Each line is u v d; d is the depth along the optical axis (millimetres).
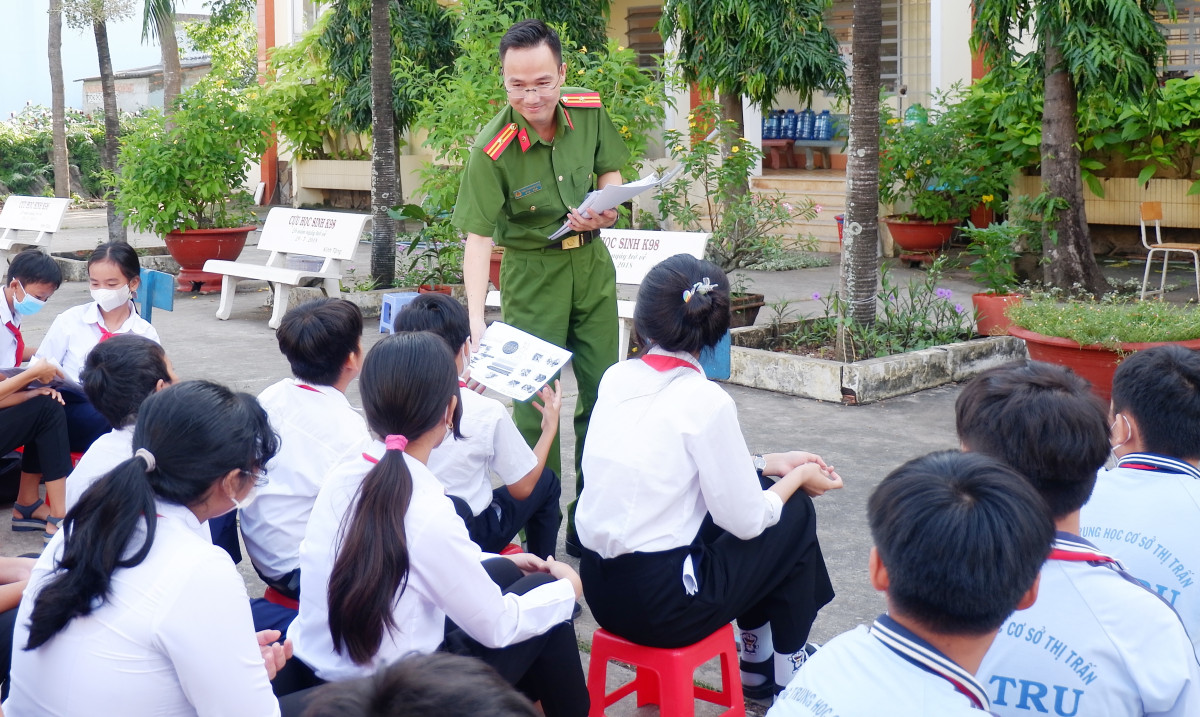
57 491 4445
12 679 2070
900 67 14188
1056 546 1915
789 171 14727
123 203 10945
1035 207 9477
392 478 2242
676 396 2738
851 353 6785
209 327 9086
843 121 13102
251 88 17766
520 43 3760
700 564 2748
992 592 1530
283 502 2975
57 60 17734
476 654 2510
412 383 2316
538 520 3762
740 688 2918
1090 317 5695
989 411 2090
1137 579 2010
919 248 11617
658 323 2771
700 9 11688
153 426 2088
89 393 3221
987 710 1562
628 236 7609
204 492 2107
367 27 15680
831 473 3119
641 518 2686
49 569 2090
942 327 7543
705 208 13281
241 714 2008
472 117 8680
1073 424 1999
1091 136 10930
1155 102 9383
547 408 3521
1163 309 5820
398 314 3455
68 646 1964
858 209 6758
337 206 19688
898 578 1586
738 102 12531
